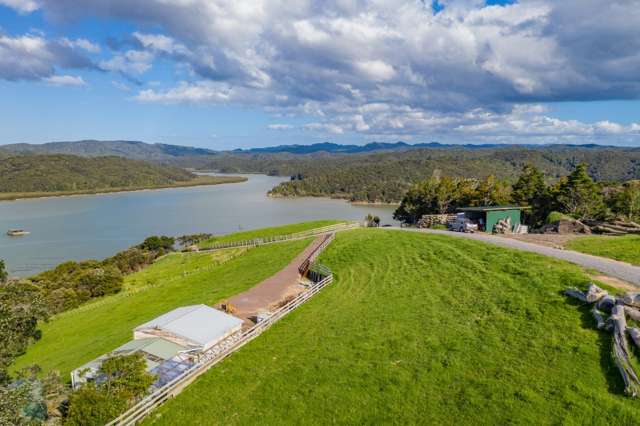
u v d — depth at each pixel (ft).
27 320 106.22
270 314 83.25
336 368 59.36
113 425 49.34
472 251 100.99
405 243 126.21
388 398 50.80
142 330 72.54
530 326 58.70
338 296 91.91
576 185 175.73
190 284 138.00
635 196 164.04
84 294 155.43
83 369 60.80
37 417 51.52
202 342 67.92
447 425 44.57
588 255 84.94
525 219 188.14
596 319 54.60
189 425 51.52
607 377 45.14
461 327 64.03
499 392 47.26
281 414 51.52
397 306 78.48
